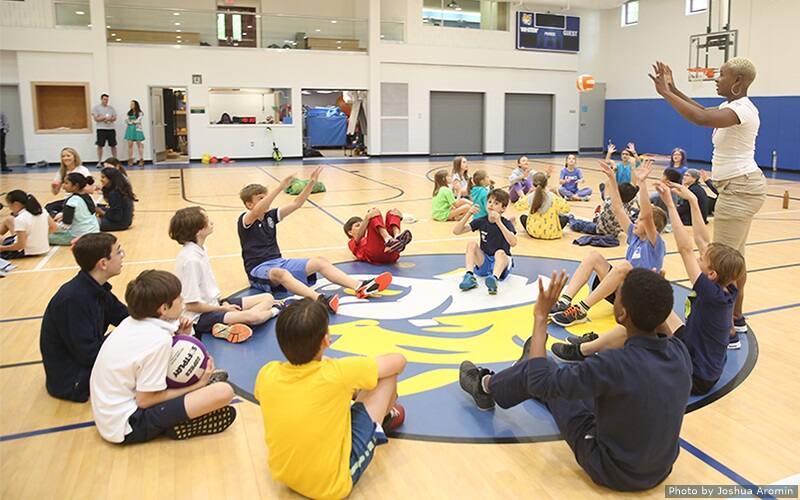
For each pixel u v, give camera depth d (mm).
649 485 2584
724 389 3572
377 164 19141
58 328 3395
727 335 3453
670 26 21250
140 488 2658
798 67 16922
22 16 17656
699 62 19828
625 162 10094
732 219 4309
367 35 21234
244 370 3846
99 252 3391
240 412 3338
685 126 21125
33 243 6980
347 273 6113
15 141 18531
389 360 2896
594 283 5027
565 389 2467
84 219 7629
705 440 3018
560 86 24016
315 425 2475
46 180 14156
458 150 23188
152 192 12383
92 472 2777
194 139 19859
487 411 3312
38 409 3383
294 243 7598
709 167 18812
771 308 5086
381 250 6434
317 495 2520
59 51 18062
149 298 3014
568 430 2732
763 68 17828
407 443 3000
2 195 11594
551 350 3906
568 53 23844
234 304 4668
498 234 5750
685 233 3549
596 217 8211
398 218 6594
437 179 9344
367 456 2662
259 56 20016
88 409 3389
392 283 5746
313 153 21844
